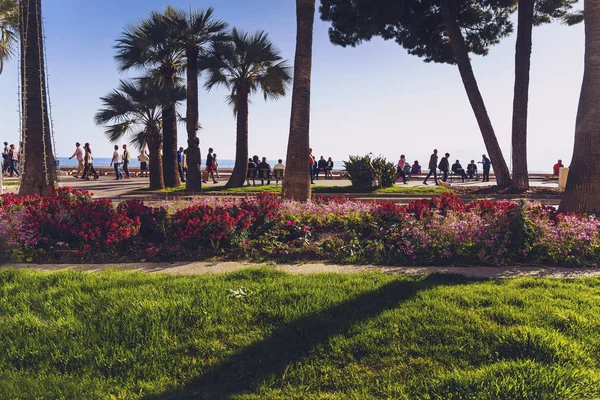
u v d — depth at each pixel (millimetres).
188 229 6668
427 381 3084
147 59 17531
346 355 3434
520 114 16812
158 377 3230
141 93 17031
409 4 19062
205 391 3061
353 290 4684
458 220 6910
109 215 6902
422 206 7707
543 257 6188
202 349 3527
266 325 3893
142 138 17359
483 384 2988
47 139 10219
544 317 3906
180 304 4184
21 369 3320
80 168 25156
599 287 4918
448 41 20734
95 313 4102
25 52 9617
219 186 19375
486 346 3465
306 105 9672
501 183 17656
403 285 4863
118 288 4777
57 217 7070
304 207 8305
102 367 3342
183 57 18688
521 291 4652
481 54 21188
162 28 16734
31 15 9641
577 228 6461
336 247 6770
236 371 3291
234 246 6789
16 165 25047
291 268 5949
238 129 18953
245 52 18156
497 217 6777
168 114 18453
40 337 3699
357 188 17312
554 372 3090
